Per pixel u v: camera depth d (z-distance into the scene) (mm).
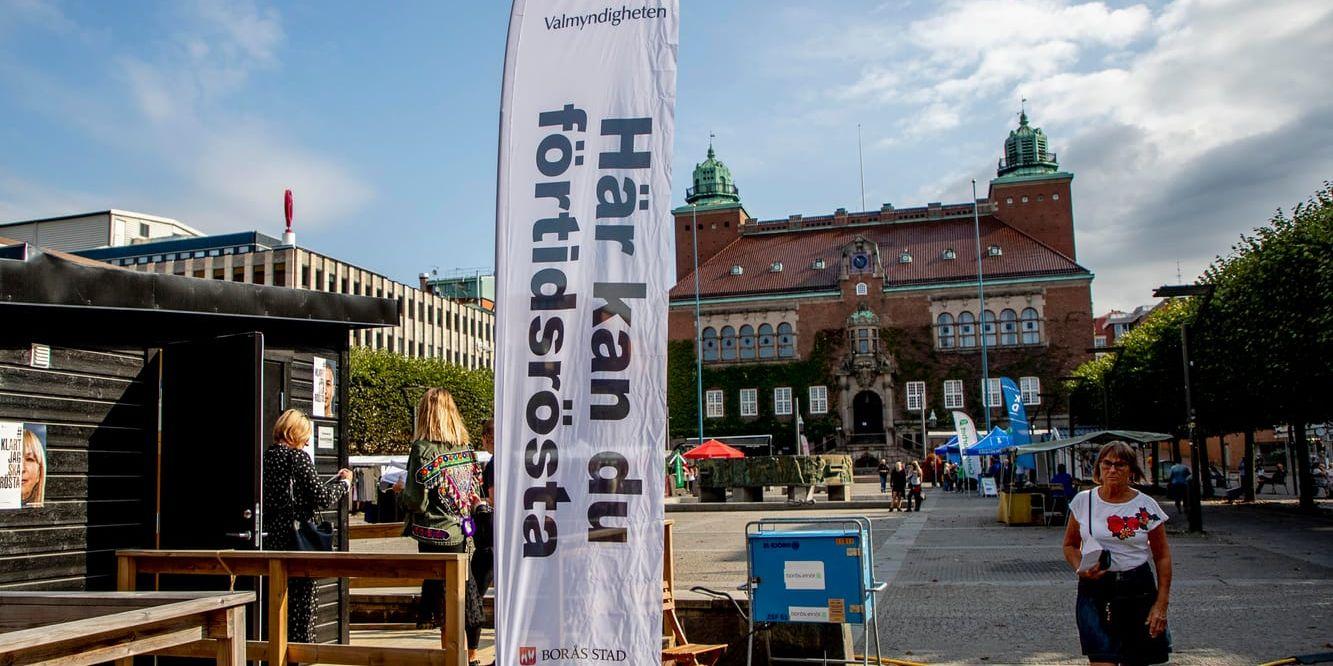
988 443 42750
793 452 83438
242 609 5590
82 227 95312
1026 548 21453
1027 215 88000
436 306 101438
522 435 6227
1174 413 41781
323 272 83188
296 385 9547
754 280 88250
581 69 6453
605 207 6320
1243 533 24359
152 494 8469
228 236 84438
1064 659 9781
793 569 8211
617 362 6180
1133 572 6484
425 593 8422
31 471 7688
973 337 81750
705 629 9375
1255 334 29812
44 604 5602
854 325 83188
